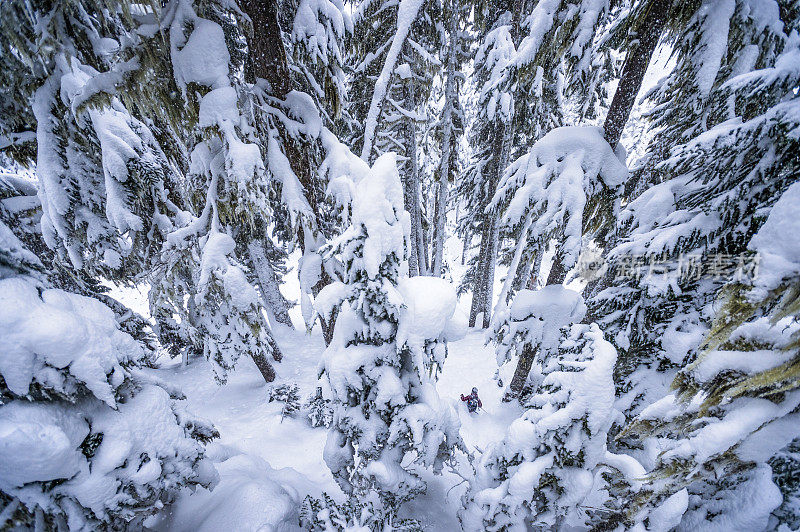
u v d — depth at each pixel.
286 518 5.61
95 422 4.03
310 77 6.48
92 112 6.49
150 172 7.23
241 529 5.12
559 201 6.21
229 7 5.04
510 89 7.93
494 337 8.70
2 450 3.03
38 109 6.07
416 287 5.37
